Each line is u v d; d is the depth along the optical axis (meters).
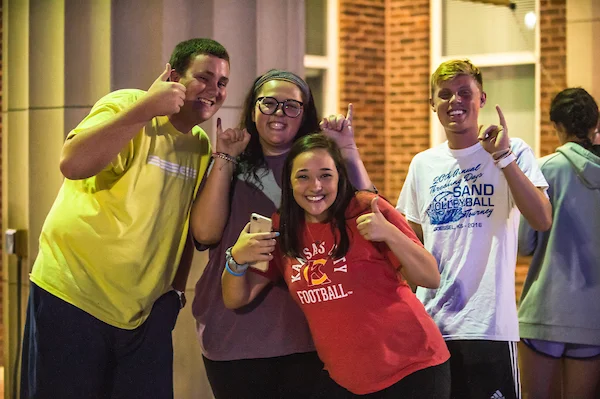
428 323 2.49
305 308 2.49
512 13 8.05
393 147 8.63
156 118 2.71
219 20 3.78
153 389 2.77
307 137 2.51
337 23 8.42
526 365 3.58
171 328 2.88
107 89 3.71
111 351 2.71
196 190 2.86
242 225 2.81
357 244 2.44
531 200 2.86
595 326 3.40
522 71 8.08
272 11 3.94
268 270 2.68
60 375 2.61
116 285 2.61
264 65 3.92
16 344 4.18
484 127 2.87
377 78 8.62
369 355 2.42
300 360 2.80
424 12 8.41
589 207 3.42
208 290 2.87
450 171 3.10
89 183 2.65
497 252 2.97
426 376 2.44
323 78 8.51
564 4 7.64
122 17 3.70
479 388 2.96
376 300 2.42
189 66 2.74
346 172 2.50
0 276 6.98
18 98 4.13
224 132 2.74
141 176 2.64
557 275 3.45
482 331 2.95
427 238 3.13
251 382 2.81
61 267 2.60
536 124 7.92
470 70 3.04
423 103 8.46
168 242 2.71
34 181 3.96
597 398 3.58
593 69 7.00
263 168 2.86
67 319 2.60
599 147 3.55
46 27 3.87
